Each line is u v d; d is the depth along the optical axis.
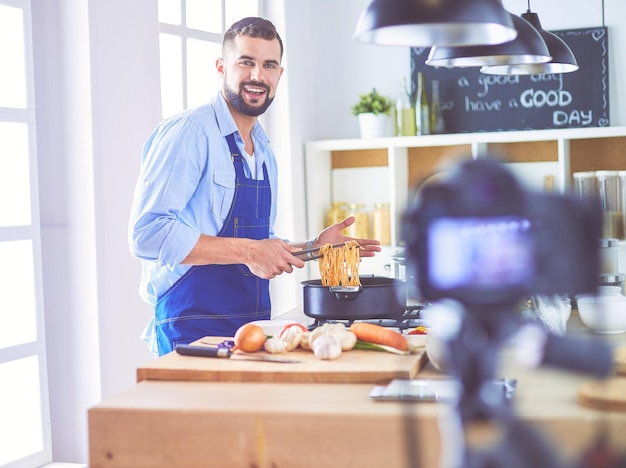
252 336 2.06
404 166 4.84
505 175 0.92
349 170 5.00
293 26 4.68
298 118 4.72
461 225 0.92
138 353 3.31
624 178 4.22
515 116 4.64
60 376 3.15
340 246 2.55
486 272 0.93
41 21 3.10
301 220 4.72
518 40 2.53
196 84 4.14
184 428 1.64
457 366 0.98
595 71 4.51
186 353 2.06
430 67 4.73
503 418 0.97
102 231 3.11
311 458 1.58
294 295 4.64
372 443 1.54
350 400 1.67
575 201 0.92
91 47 3.04
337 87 4.94
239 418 1.61
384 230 4.71
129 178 3.27
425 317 2.44
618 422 1.43
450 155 4.82
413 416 1.14
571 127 4.55
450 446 1.15
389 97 4.85
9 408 3.02
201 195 2.87
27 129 3.04
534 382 1.75
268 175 3.13
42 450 3.10
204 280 2.84
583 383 1.64
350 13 4.91
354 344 2.08
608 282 2.47
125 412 1.66
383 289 2.40
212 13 4.24
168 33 3.90
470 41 2.09
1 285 3.03
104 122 3.12
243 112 2.95
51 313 3.15
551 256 0.92
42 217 3.14
